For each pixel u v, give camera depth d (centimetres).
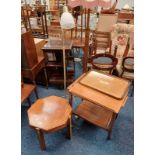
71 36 261
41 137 142
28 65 193
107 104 136
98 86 154
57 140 165
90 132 175
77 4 176
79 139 167
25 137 168
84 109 185
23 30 207
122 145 162
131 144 163
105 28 343
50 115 139
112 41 281
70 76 246
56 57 223
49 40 237
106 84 158
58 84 245
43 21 313
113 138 169
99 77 168
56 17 365
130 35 269
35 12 330
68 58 241
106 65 219
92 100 140
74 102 213
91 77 168
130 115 198
